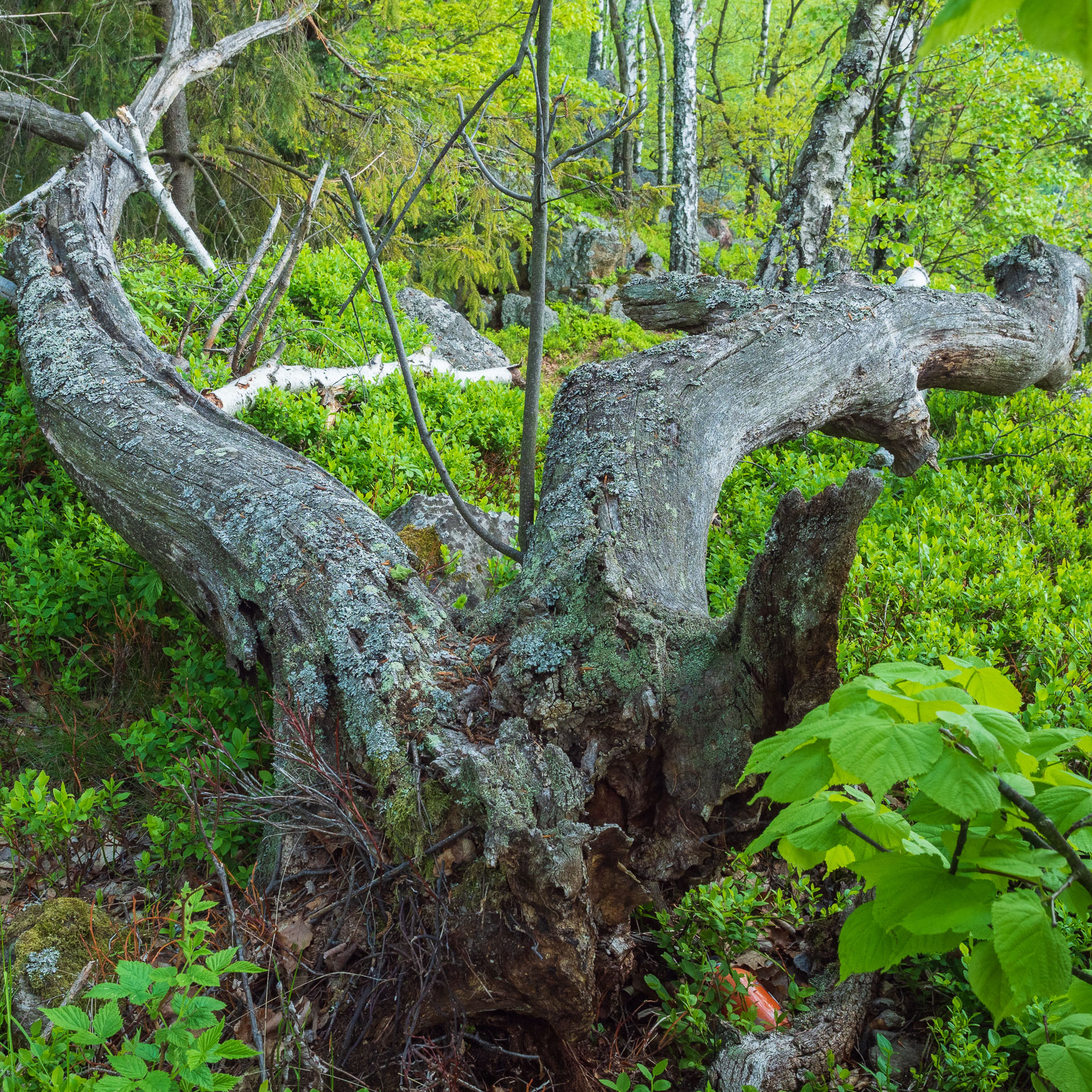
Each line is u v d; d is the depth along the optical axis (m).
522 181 12.15
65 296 5.18
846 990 2.52
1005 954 1.31
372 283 8.38
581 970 2.13
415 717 2.67
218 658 3.73
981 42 9.64
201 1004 1.84
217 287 7.18
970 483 5.82
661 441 3.79
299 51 10.80
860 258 9.22
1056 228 10.16
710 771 2.59
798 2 18.48
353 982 2.32
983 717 1.41
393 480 5.12
